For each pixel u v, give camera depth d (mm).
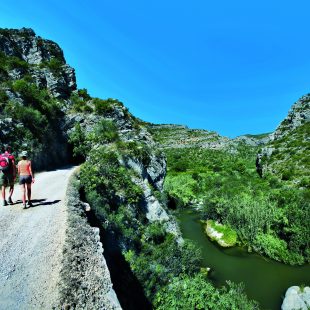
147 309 12859
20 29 40344
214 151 146875
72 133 30594
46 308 4949
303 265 25781
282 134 95625
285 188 44688
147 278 14539
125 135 31312
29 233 8031
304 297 19250
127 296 12211
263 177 66750
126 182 20812
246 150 156500
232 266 25609
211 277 23297
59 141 28891
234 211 33812
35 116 24578
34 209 10172
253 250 28953
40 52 38906
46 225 8586
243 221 31938
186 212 44781
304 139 75812
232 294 15539
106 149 25250
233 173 81750
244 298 16359
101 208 15500
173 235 21047
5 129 20844
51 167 25156
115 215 16953
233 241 30672
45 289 5520
